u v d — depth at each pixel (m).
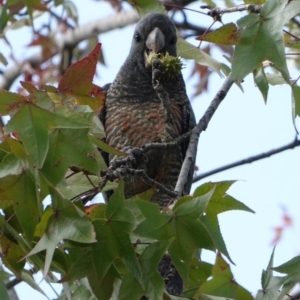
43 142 6.83
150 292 7.10
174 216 7.12
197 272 11.40
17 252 7.52
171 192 8.17
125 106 12.45
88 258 7.14
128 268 7.02
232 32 8.10
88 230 6.77
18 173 7.06
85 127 6.91
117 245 7.05
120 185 7.00
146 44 12.26
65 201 6.88
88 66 7.47
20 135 6.82
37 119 6.86
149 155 12.05
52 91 7.21
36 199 7.09
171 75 9.57
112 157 12.14
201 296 8.15
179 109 12.76
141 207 7.05
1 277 7.72
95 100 7.64
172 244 7.16
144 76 12.51
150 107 12.41
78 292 9.12
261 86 9.23
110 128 12.49
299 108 9.23
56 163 7.05
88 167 7.10
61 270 7.45
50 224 6.87
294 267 8.16
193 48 11.32
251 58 8.05
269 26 8.06
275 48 8.02
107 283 7.25
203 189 7.49
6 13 13.91
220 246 7.32
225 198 7.54
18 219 7.12
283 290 8.17
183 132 12.78
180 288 10.49
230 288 10.44
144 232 7.02
